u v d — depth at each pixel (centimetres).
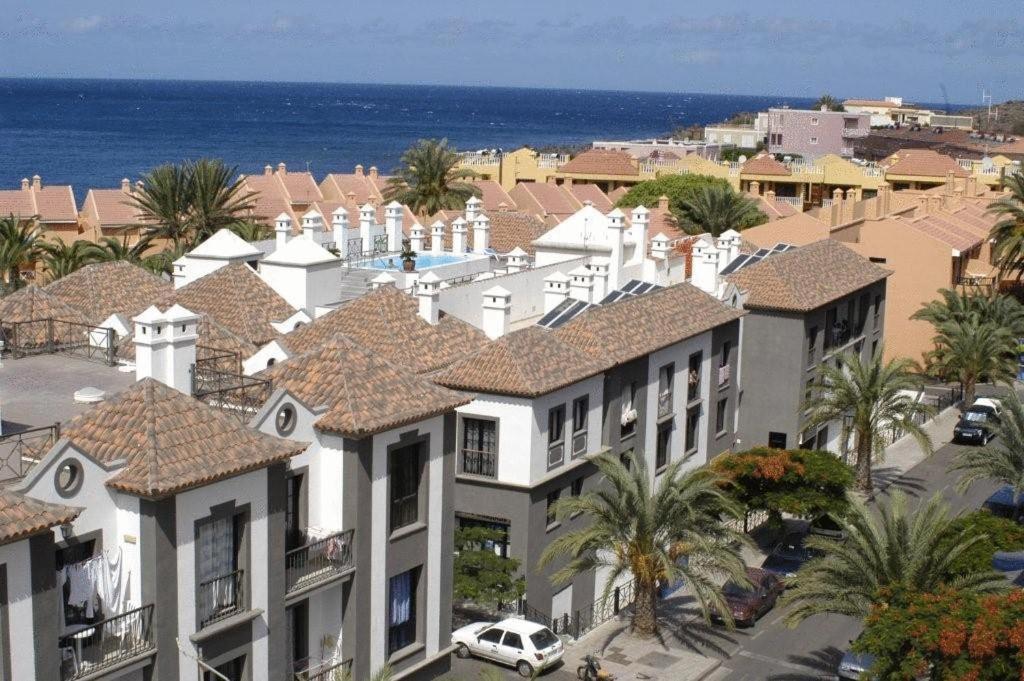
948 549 3766
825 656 4409
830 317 6888
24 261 8056
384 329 4509
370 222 6525
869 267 7469
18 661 2459
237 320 4531
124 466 2736
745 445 6550
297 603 3238
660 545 4284
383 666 3209
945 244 8712
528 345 4509
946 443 7294
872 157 17175
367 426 3256
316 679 3297
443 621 3712
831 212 9650
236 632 2942
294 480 3278
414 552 3544
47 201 10719
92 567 2669
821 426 6800
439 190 11488
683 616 4731
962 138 19475
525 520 4341
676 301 5619
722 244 6975
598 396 4766
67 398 3397
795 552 5378
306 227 6197
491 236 7419
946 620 3344
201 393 3338
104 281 4797
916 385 6116
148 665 2741
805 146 17488
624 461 5022
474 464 4409
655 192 11938
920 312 8300
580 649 4384
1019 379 8794
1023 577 4744
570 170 14512
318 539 3262
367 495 3331
